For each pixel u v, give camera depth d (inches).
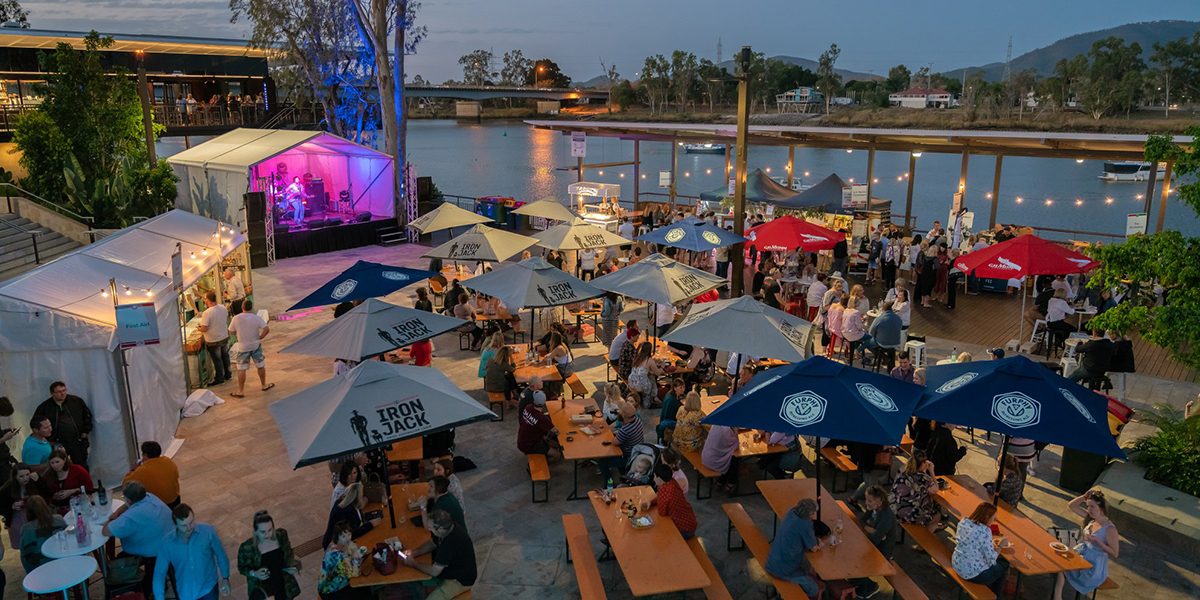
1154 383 559.2
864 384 305.6
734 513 344.5
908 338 567.5
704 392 533.0
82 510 303.4
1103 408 305.3
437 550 286.4
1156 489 373.4
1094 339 494.0
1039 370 303.3
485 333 621.9
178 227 633.0
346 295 506.6
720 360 598.9
